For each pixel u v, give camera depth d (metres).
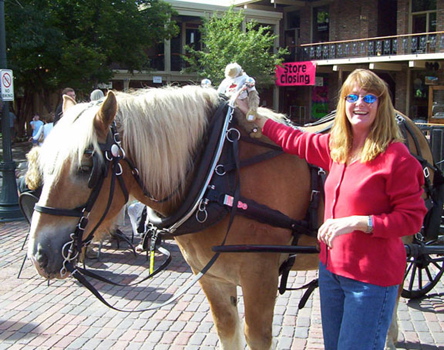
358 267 2.20
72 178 2.30
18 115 24.25
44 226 2.30
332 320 2.36
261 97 26.41
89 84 18.59
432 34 19.09
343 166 2.29
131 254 6.68
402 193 2.11
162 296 5.16
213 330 4.32
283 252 2.60
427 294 4.96
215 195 2.59
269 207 2.71
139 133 2.56
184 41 26.97
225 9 25.05
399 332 4.14
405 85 20.62
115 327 4.41
